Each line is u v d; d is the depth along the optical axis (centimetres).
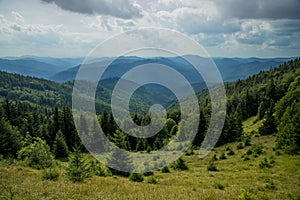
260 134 5947
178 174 2991
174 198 1586
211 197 1641
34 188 1554
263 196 1692
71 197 1429
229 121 6122
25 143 4884
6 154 4575
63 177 2103
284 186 2056
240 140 5903
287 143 3712
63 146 5384
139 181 2378
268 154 3847
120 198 1491
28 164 2908
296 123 3591
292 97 6038
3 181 1700
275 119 5897
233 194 1758
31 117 7475
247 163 3519
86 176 2108
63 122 6788
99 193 1574
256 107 10438
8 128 4981
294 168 2725
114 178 2470
